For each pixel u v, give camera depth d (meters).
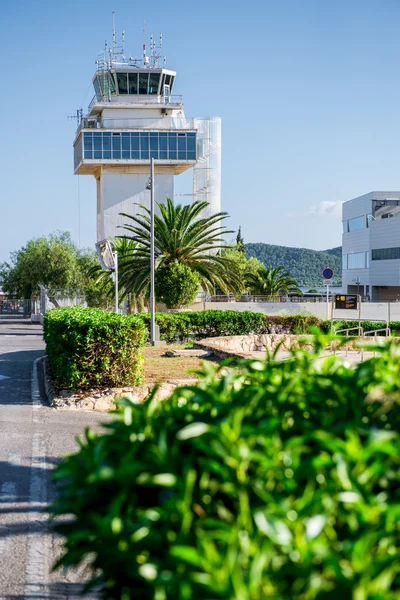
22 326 50.12
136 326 13.66
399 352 3.05
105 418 11.59
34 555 5.53
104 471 2.35
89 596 4.71
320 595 1.91
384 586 1.86
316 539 2.02
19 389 15.23
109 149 78.50
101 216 81.25
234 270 43.59
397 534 2.08
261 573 1.93
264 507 2.13
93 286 58.19
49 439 9.93
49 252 70.69
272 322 29.66
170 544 2.13
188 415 2.78
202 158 84.88
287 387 2.79
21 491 7.32
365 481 2.20
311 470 2.21
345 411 2.60
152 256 26.88
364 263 100.94
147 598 2.28
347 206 107.31
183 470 2.32
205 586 1.91
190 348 23.98
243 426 2.45
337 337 3.18
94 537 2.51
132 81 78.12
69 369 13.27
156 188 80.62
